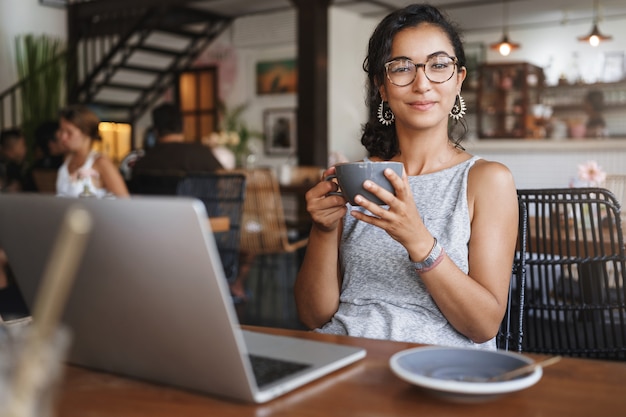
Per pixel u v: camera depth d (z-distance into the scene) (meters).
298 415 0.77
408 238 1.16
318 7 7.66
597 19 8.81
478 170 1.42
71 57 8.99
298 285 1.48
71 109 3.70
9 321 1.17
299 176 7.55
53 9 9.02
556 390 0.84
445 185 1.44
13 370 0.53
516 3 8.43
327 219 1.32
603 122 9.20
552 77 9.57
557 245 1.75
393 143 1.63
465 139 1.70
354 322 1.39
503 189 1.39
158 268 0.75
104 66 9.28
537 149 8.72
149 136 6.65
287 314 4.62
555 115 9.52
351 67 9.67
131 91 10.34
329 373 0.91
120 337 0.86
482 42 9.95
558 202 1.70
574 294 1.77
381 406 0.80
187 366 0.82
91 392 0.85
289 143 10.23
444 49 1.43
